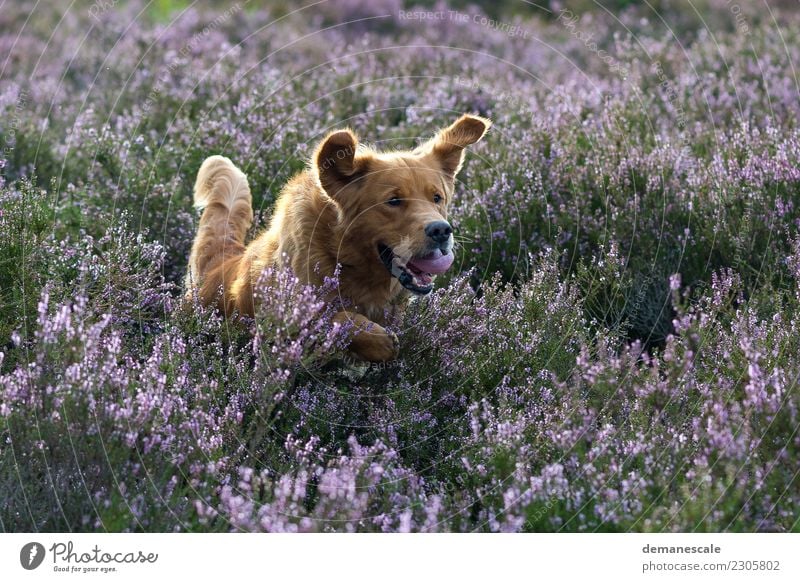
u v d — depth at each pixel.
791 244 10.45
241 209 12.05
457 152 10.46
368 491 7.16
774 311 9.59
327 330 8.69
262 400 8.04
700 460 6.89
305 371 9.08
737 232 11.21
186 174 14.22
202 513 6.80
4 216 10.14
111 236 10.38
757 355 7.33
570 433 7.42
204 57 21.19
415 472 7.97
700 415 7.83
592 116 15.33
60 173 15.09
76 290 9.30
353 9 30.05
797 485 6.86
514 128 15.48
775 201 11.21
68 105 18.91
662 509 6.75
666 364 8.88
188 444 7.44
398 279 9.79
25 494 6.95
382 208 9.41
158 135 16.06
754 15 27.22
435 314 9.70
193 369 8.83
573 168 12.97
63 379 7.28
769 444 7.20
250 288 10.09
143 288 9.75
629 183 12.56
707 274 11.20
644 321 10.98
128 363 8.25
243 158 14.00
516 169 13.34
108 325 9.06
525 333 9.62
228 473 7.57
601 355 8.32
